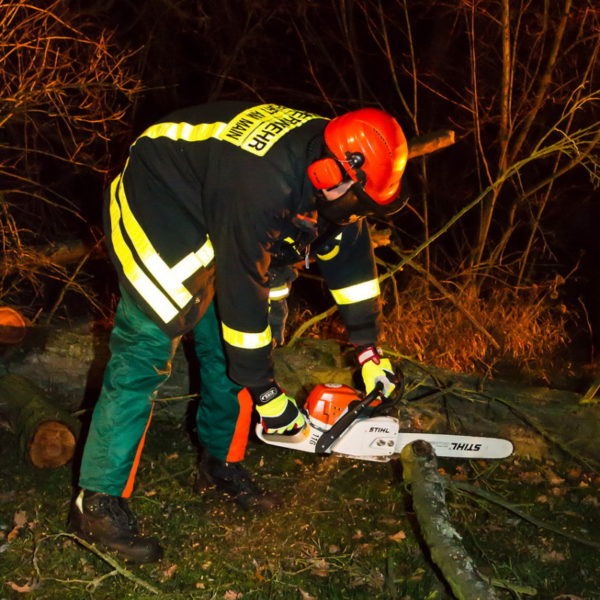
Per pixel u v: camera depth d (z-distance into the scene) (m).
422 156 6.12
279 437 2.78
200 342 3.09
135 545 2.84
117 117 5.13
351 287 2.86
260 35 7.18
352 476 3.57
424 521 2.80
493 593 2.54
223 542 3.02
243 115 2.56
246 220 2.38
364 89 7.86
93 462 2.80
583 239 7.55
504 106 5.68
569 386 5.43
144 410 2.80
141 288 2.66
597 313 6.71
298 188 2.40
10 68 5.61
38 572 2.74
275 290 2.98
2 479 3.38
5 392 3.63
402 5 5.87
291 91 6.88
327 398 2.88
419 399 3.98
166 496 3.31
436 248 7.17
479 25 6.88
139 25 7.42
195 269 2.65
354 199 2.41
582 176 7.44
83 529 2.88
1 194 4.86
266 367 2.59
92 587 2.70
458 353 5.66
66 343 4.09
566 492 3.59
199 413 3.22
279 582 2.78
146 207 2.62
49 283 5.94
